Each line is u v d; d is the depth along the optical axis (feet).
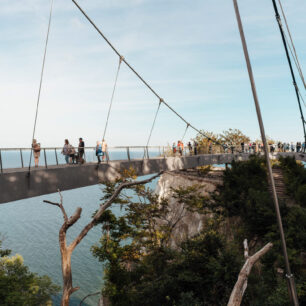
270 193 51.52
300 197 47.91
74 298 98.22
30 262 128.77
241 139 164.66
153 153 65.26
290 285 17.52
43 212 228.43
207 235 45.01
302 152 127.44
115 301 47.21
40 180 36.91
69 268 23.59
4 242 154.40
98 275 113.60
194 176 87.35
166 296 41.16
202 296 39.42
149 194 59.67
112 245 51.80
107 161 52.03
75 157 47.91
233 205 52.26
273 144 143.23
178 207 83.30
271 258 35.19
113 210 167.43
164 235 57.00
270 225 42.80
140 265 51.85
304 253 38.04
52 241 157.38
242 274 19.21
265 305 30.81
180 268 44.11
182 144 82.74
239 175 58.59
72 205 251.19
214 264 38.40
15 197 33.65
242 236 47.83
